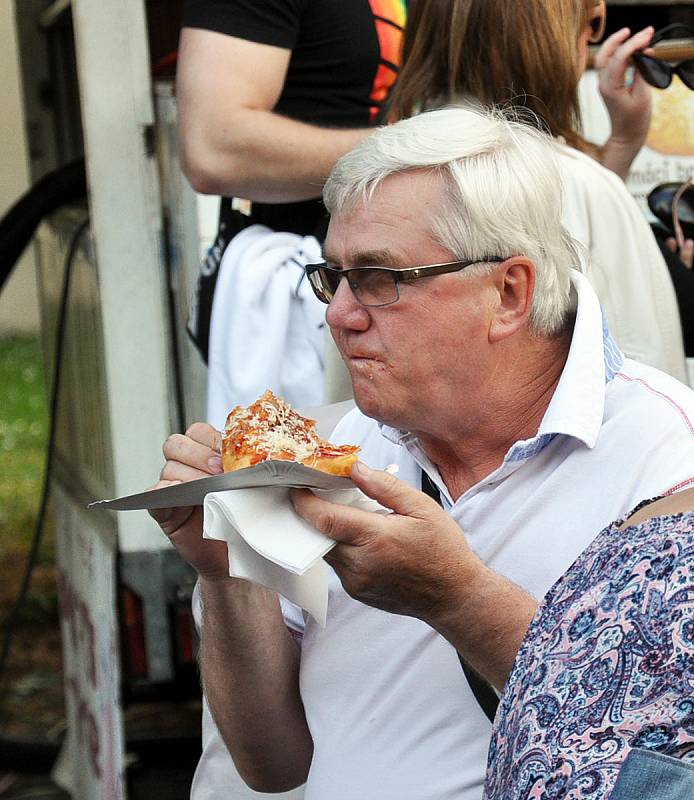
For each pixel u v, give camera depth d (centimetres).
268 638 294
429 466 278
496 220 247
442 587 236
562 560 254
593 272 348
